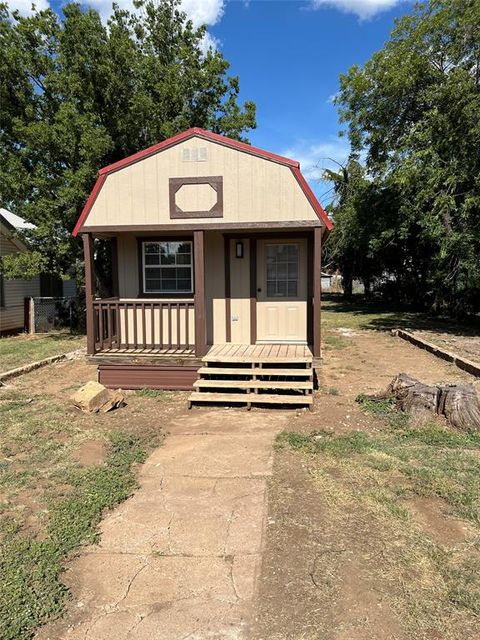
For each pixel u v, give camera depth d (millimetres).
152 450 5148
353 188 19656
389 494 3951
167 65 15125
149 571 3057
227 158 7316
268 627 2549
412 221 15727
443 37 13945
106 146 12727
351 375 8609
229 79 15867
